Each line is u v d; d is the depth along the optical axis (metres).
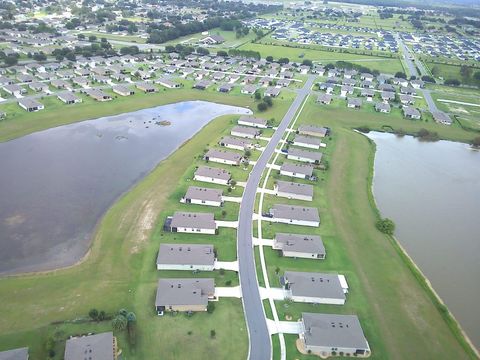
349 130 185.50
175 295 85.56
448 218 127.69
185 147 157.50
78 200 122.31
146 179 134.50
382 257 106.12
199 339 78.75
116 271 94.62
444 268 105.44
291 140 167.00
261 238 108.88
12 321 80.00
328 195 131.25
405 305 91.31
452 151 176.88
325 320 82.75
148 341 77.56
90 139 162.75
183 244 101.56
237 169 142.00
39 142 156.62
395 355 79.12
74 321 80.50
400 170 156.75
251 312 85.88
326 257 103.94
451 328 86.38
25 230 107.94
